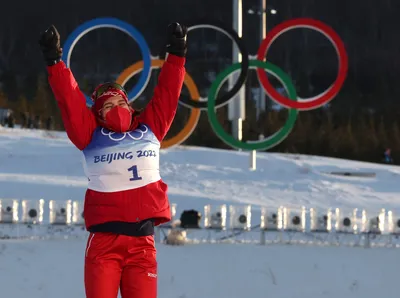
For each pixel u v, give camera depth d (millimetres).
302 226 48500
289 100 83000
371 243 48438
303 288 33781
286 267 37875
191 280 34531
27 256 38938
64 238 46219
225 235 49844
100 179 16344
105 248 16203
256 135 174250
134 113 17281
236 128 93312
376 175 107812
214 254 40875
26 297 30922
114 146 16422
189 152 113000
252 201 76375
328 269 37688
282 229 47969
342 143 193875
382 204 82875
